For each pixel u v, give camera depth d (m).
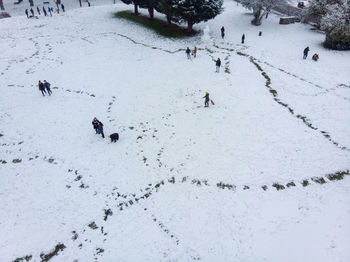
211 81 24.75
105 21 39.34
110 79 25.47
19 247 11.53
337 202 12.88
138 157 16.47
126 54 30.52
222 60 29.08
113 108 21.39
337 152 15.93
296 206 12.80
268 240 11.39
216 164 15.45
